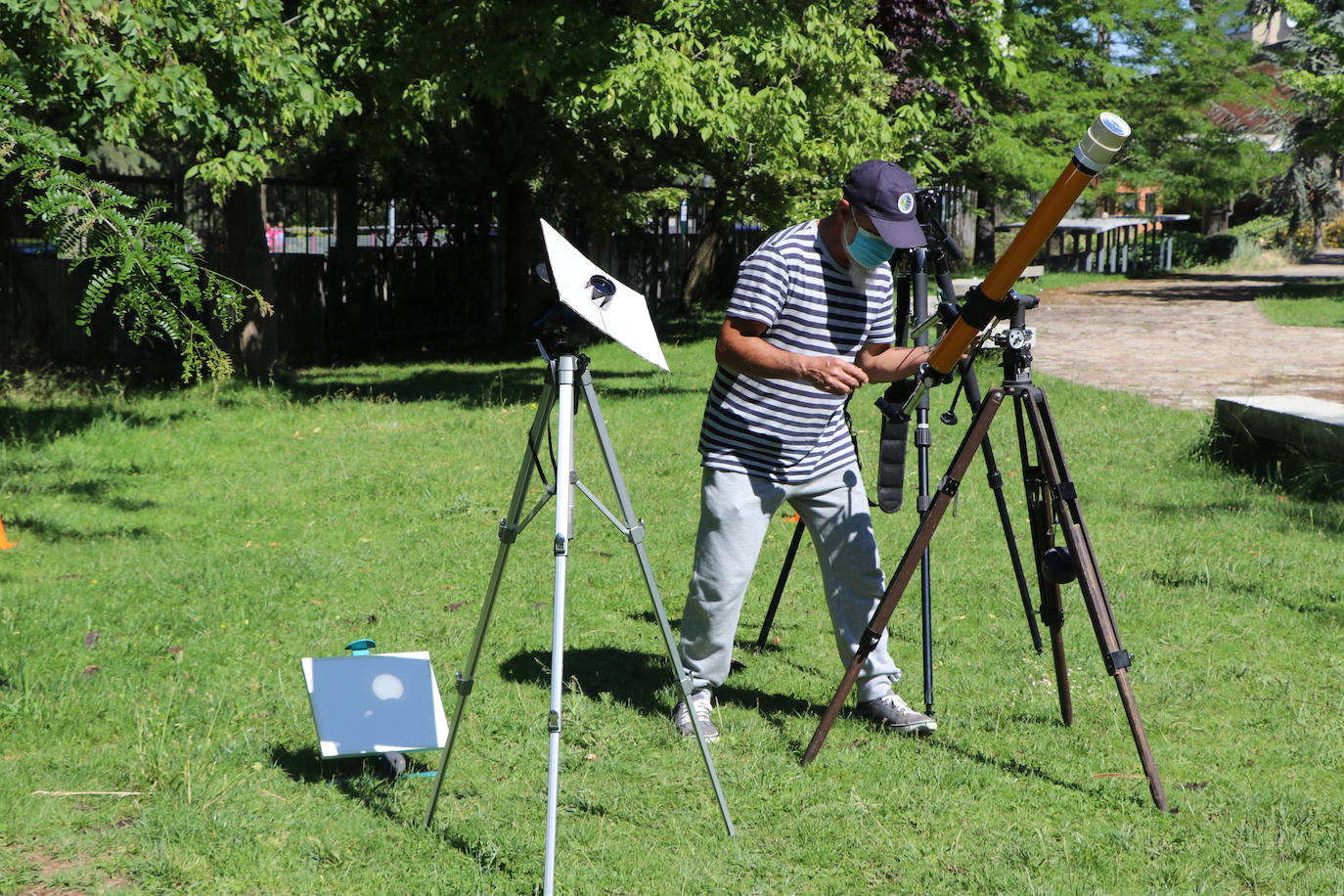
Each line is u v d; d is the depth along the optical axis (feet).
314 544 21.53
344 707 12.39
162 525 22.85
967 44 55.77
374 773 12.25
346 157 55.31
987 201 113.50
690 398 39.86
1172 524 22.95
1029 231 10.39
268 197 51.65
